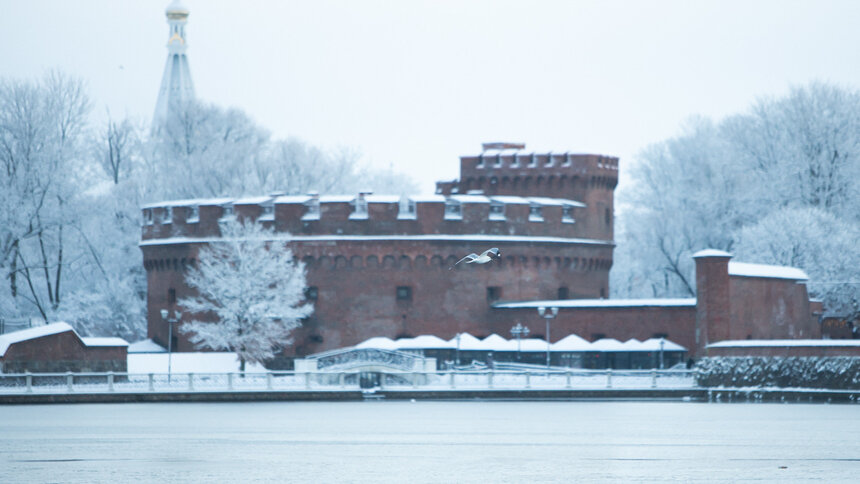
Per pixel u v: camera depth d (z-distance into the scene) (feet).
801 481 279.28
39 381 503.61
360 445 344.69
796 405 491.72
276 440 356.38
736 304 563.07
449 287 632.79
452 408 487.20
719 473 291.17
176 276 647.15
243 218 631.56
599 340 594.65
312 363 565.12
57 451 328.29
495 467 300.81
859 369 491.72
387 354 561.84
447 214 634.02
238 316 597.93
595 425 405.18
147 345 651.25
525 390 533.96
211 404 502.38
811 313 611.06
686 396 529.04
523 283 642.63
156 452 327.26
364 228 631.56
